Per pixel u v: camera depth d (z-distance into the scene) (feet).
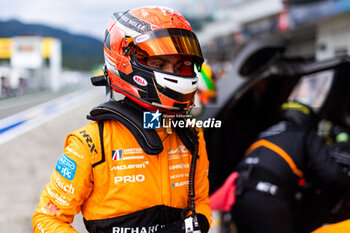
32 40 72.08
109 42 3.60
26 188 12.38
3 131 23.24
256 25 41.16
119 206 3.22
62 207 3.23
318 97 7.50
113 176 3.23
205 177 3.89
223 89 7.82
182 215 3.29
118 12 3.75
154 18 3.45
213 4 50.14
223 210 7.11
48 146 18.62
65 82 77.97
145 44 3.35
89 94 50.96
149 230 3.26
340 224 4.52
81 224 8.07
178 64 3.71
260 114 7.73
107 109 3.24
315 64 7.04
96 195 3.29
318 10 28.19
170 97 3.40
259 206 6.26
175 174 3.47
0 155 16.76
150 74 3.36
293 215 6.53
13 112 33.53
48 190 3.36
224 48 49.47
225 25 49.37
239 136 7.72
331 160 6.06
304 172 6.33
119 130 3.31
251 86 7.42
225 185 6.92
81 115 26.68
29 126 24.32
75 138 3.29
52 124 24.36
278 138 6.44
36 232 3.25
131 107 3.42
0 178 13.30
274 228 6.16
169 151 3.50
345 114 7.39
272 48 7.73
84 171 3.20
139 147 3.31
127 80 3.46
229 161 7.65
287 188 6.26
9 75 51.11
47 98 47.34
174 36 3.40
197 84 3.62
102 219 3.26
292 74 6.90
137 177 3.25
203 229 3.49
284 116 6.72
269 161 6.33
